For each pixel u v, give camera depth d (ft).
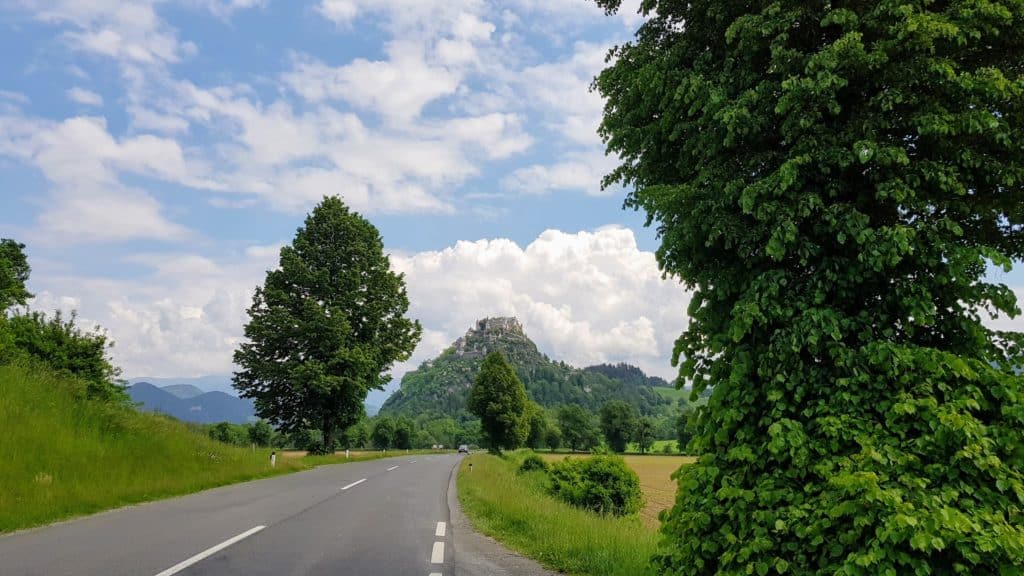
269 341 125.18
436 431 477.36
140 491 47.60
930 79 12.98
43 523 34.24
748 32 14.57
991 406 12.26
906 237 12.30
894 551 10.76
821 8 14.61
